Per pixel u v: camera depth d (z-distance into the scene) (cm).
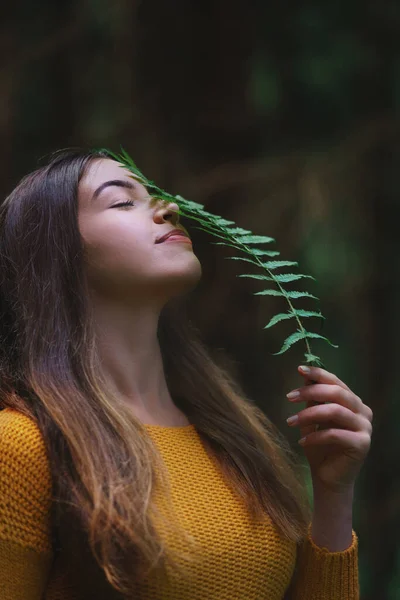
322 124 505
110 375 178
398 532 488
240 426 193
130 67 479
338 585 179
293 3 497
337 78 507
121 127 475
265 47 502
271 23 498
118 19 481
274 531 173
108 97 493
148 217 180
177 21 475
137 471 155
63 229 178
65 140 496
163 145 469
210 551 159
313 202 472
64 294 176
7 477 153
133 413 168
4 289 187
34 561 154
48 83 502
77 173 182
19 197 186
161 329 204
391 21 506
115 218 177
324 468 177
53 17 511
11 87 486
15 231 184
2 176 477
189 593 154
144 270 174
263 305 461
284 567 173
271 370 467
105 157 192
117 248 175
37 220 181
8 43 494
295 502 185
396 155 509
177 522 157
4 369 175
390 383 516
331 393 169
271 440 205
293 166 477
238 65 476
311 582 179
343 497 177
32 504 154
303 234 473
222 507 168
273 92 505
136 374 180
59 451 156
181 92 475
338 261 495
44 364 168
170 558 152
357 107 511
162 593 152
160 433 176
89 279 178
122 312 179
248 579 163
